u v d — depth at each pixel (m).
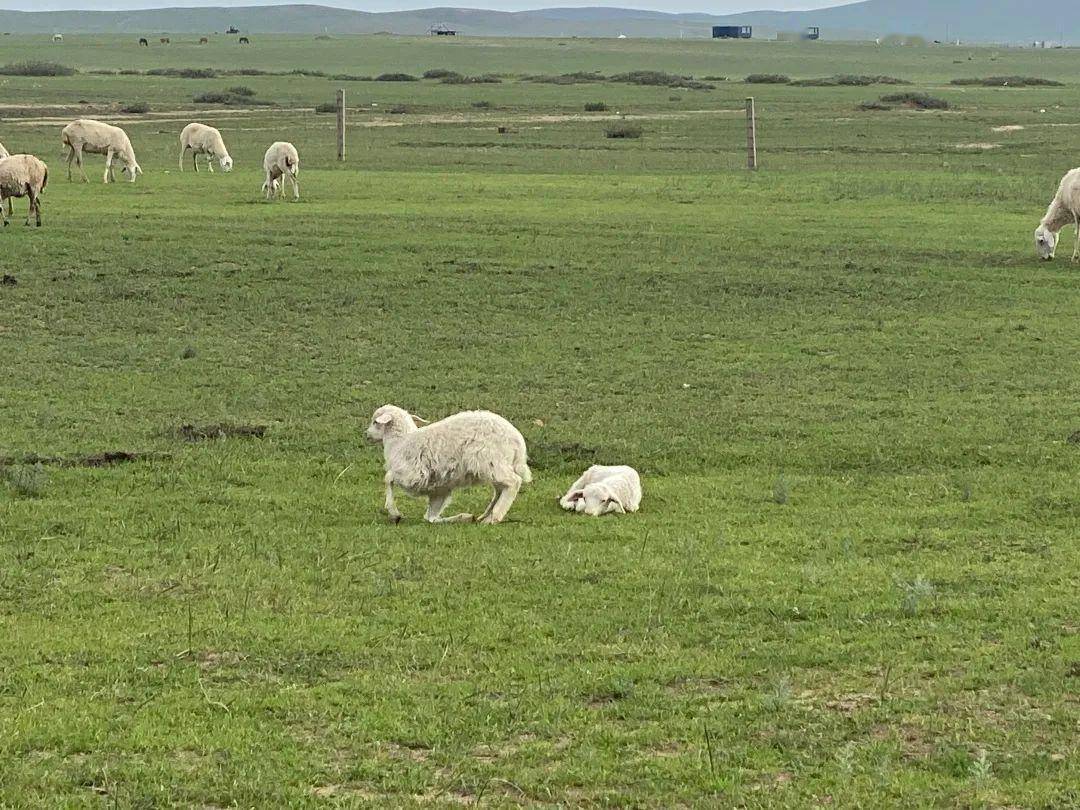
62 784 6.38
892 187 35.12
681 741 6.99
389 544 10.74
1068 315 21.27
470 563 10.20
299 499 12.22
